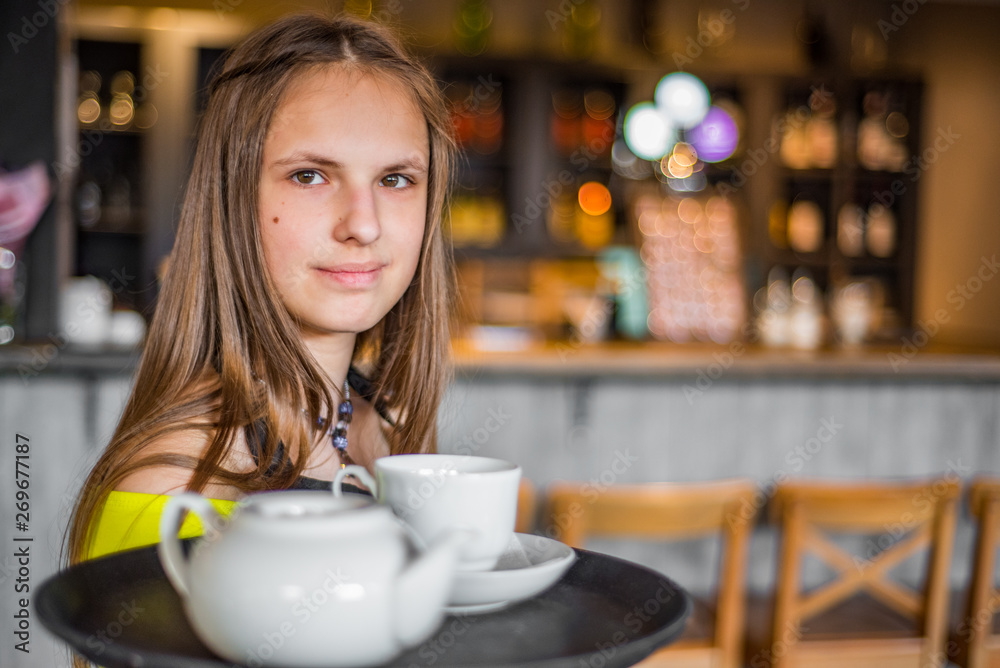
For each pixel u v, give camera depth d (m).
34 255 2.73
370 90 0.66
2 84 2.70
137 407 0.67
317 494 0.46
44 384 2.40
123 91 3.81
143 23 3.69
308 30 0.68
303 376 0.66
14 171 2.70
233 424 0.62
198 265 0.68
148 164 3.74
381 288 0.67
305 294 0.65
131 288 3.93
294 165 0.64
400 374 0.83
